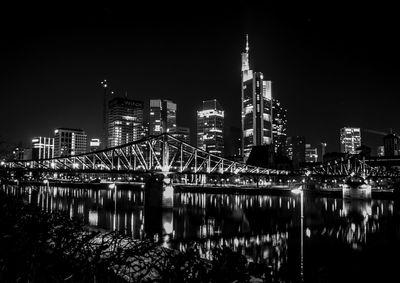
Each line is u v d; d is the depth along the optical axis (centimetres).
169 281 724
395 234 8256
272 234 8212
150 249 910
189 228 8962
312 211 12550
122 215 10675
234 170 16288
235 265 684
